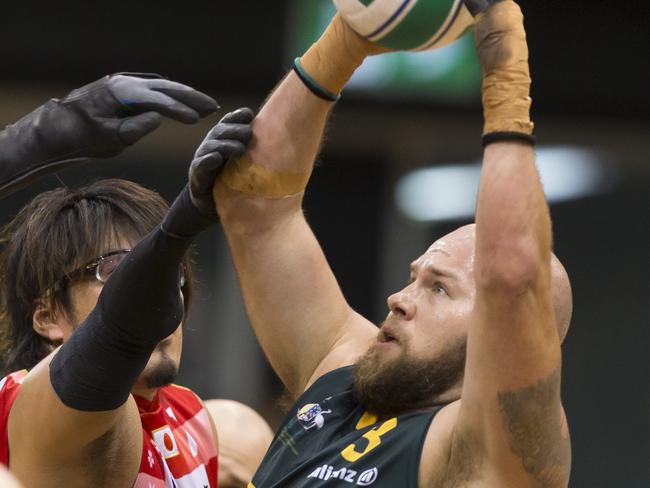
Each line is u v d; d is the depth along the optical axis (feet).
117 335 25.64
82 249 30.09
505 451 24.26
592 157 97.09
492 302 23.45
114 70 89.45
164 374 30.12
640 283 94.63
